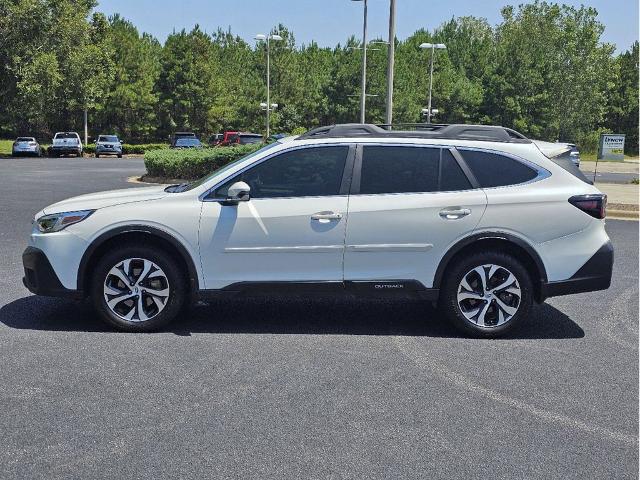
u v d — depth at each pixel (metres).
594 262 6.19
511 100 72.56
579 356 5.74
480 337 6.22
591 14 77.38
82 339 5.93
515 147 6.29
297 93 80.06
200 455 3.84
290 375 5.13
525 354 5.77
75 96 52.47
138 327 6.16
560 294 6.23
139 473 3.63
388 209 6.07
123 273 6.10
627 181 30.92
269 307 7.23
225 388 4.84
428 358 5.61
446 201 6.09
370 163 6.20
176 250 6.20
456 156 6.22
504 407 4.61
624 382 5.12
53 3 46.91
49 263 6.10
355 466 3.74
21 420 4.27
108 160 43.16
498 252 6.16
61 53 48.47
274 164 6.20
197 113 72.75
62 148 47.94
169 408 4.48
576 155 10.10
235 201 6.07
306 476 3.62
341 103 76.50
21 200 16.64
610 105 82.50
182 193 6.22
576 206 6.14
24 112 49.44
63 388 4.79
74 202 6.33
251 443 4.00
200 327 6.39
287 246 6.08
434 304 6.67
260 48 82.56
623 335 6.40
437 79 76.88
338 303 7.46
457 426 4.29
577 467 3.79
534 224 6.10
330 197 6.12
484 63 88.31
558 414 4.51
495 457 3.89
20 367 5.20
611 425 4.35
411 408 4.55
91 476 3.59
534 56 73.81
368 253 6.09
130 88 69.12
